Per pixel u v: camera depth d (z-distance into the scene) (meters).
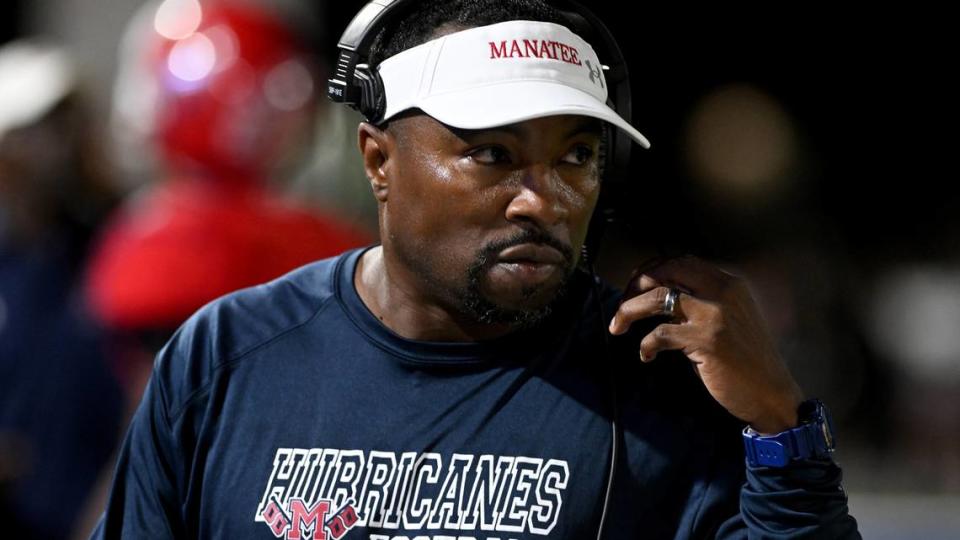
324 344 7.50
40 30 25.64
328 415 7.30
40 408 13.44
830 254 27.67
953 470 22.91
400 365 7.33
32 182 14.01
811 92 33.16
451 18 7.24
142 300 11.02
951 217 30.34
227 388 7.52
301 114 12.27
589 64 7.22
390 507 7.08
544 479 7.06
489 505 7.04
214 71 11.65
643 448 7.12
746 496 6.94
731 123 29.27
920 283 25.31
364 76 7.41
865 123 33.12
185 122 11.59
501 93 6.90
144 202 12.33
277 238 11.48
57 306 13.60
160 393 7.64
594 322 7.47
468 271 7.00
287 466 7.25
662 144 32.28
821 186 32.34
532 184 6.91
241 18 12.08
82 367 13.45
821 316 23.95
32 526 13.33
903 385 24.23
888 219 32.25
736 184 28.80
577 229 7.05
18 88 14.23
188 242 11.16
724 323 6.91
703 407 7.27
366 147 7.54
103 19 24.16
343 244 12.00
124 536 7.63
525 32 7.07
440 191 7.00
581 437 7.13
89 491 13.54
